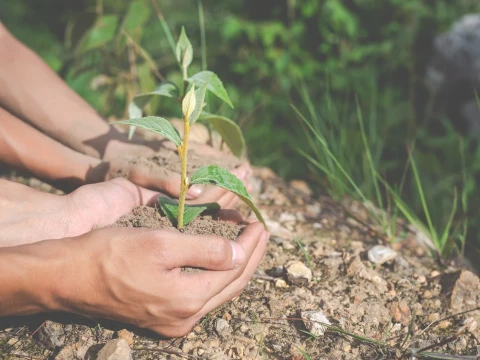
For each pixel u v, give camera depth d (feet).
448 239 2.48
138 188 2.18
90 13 3.24
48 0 7.18
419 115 5.08
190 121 1.82
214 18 5.52
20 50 2.48
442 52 5.11
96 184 2.13
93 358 1.88
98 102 3.82
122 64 3.49
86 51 3.20
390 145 4.39
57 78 2.51
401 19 5.37
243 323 2.02
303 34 5.15
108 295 1.75
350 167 3.54
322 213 2.76
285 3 5.28
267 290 2.17
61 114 2.43
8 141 2.23
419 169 4.22
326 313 2.10
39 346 1.94
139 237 1.76
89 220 2.04
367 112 4.68
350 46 5.29
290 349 1.95
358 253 2.43
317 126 3.09
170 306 1.78
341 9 5.13
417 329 2.10
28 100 2.41
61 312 1.99
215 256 1.78
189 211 1.97
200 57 5.08
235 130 2.38
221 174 1.86
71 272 1.73
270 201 2.81
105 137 2.41
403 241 2.64
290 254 2.38
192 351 1.92
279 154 4.24
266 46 5.11
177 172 2.24
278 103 4.70
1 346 1.94
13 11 7.07
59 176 2.30
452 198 3.97
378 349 1.99
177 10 5.99
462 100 5.10
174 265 1.77
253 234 1.92
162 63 4.79
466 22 5.18
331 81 4.94
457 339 2.05
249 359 1.92
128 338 1.94
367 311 2.13
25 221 2.00
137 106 2.31
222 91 2.19
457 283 2.23
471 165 4.31
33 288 1.73
